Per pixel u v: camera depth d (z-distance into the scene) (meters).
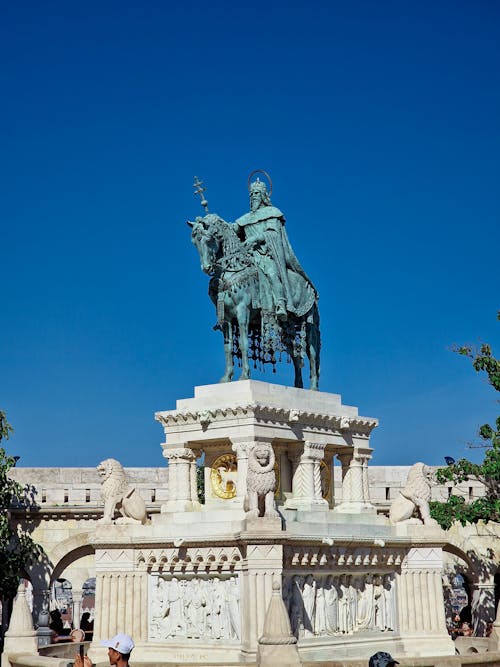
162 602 22.55
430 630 24.50
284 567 21.59
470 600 42.34
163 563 22.44
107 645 13.00
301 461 23.84
